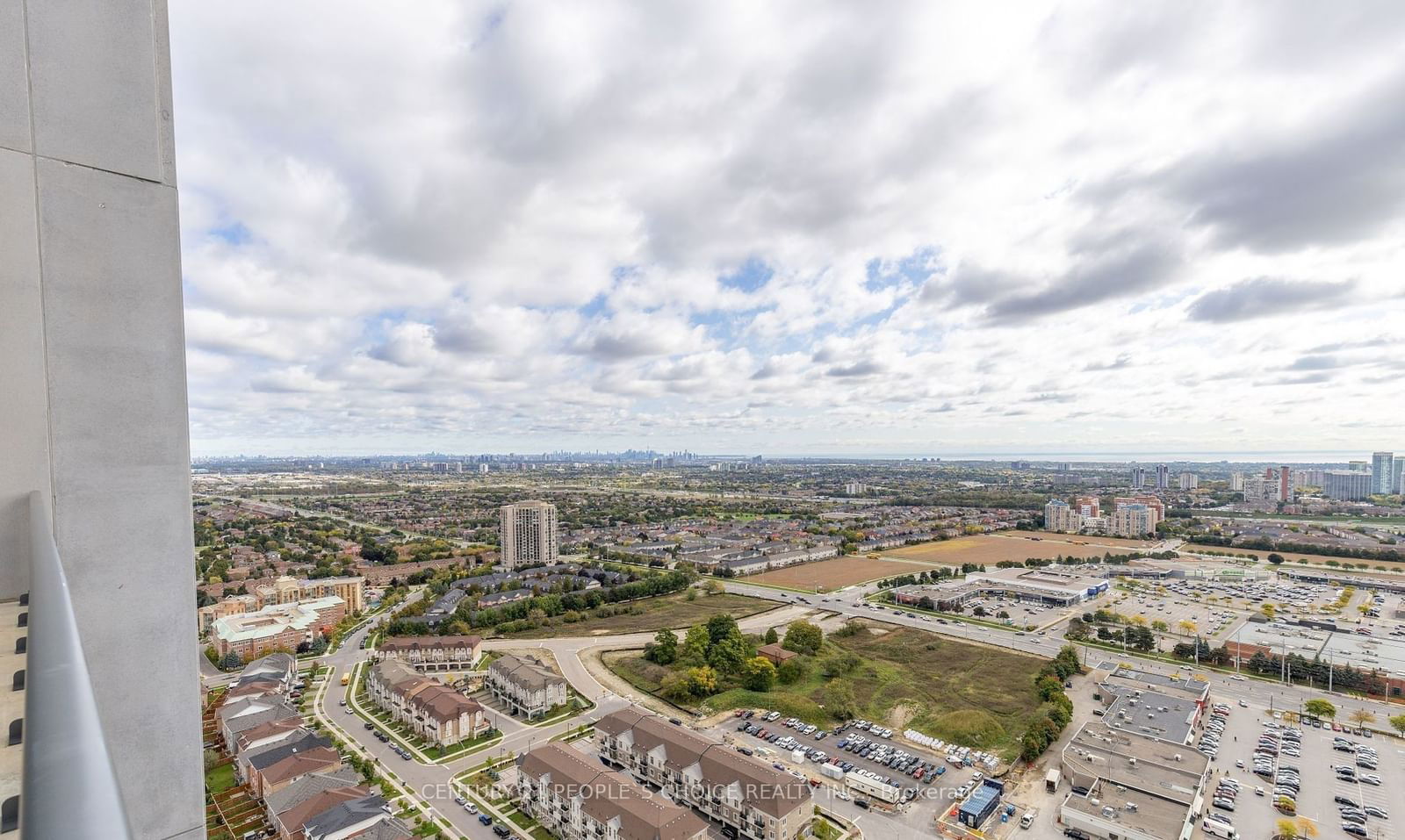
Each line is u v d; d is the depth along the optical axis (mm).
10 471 6422
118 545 7133
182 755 7574
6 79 6562
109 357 7125
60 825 1521
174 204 7727
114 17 7332
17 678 4820
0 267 6434
